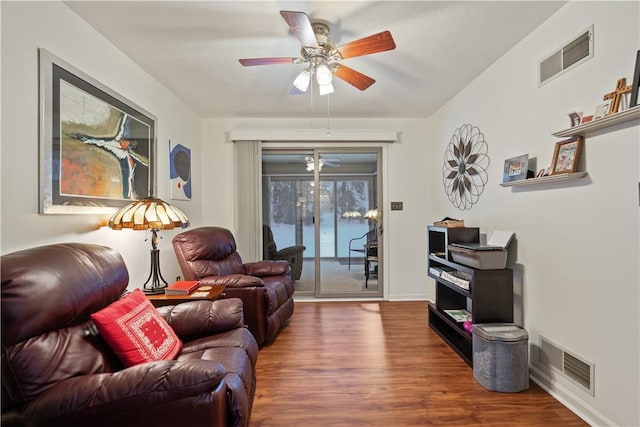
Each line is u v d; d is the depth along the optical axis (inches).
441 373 85.6
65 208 65.8
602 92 63.0
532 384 80.0
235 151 153.9
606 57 61.9
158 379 40.9
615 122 57.6
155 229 85.7
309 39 68.1
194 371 42.1
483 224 108.0
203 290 90.2
